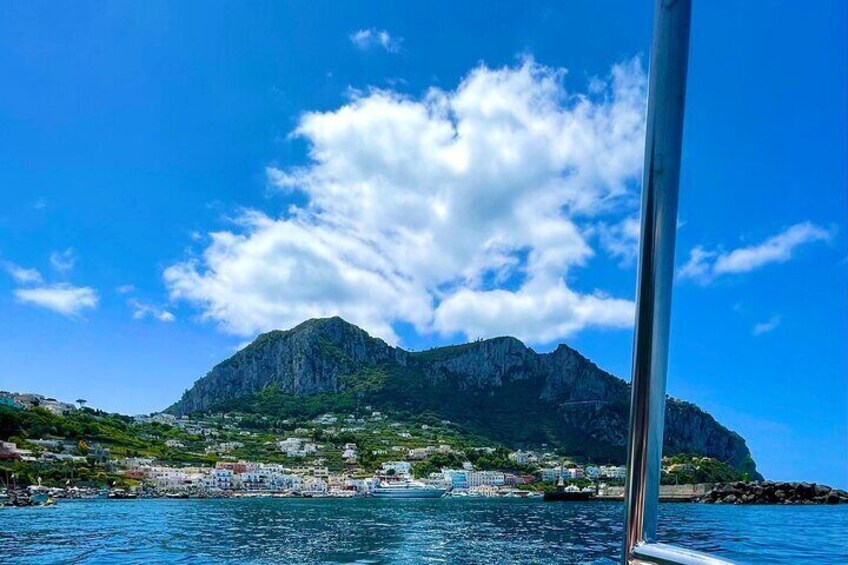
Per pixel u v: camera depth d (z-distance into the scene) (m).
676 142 1.32
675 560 1.22
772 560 26.84
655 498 1.31
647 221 1.33
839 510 91.75
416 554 33.81
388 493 169.12
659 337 1.32
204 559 32.72
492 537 44.75
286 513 87.50
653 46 1.35
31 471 145.12
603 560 29.22
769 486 118.62
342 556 33.59
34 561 32.62
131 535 48.94
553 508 103.88
